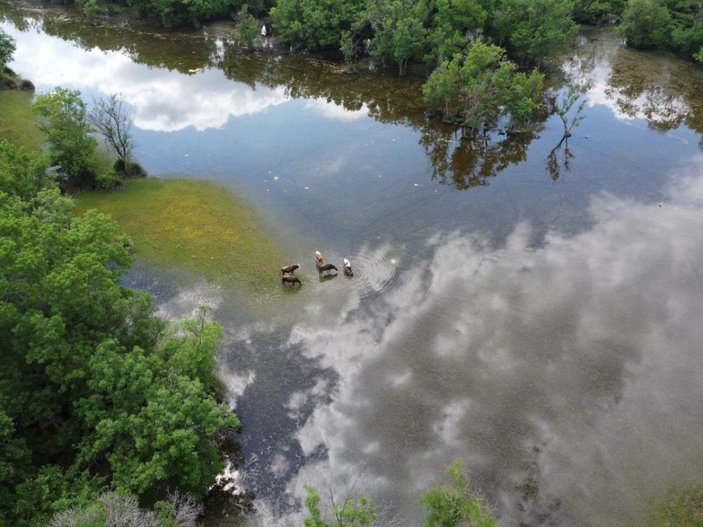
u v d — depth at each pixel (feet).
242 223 169.68
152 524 76.74
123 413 87.10
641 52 291.17
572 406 112.16
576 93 249.55
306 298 140.67
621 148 207.62
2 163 135.74
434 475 100.58
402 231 165.07
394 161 204.13
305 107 247.29
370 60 285.23
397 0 258.37
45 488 83.46
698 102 240.12
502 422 109.40
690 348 124.16
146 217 171.63
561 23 257.75
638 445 104.58
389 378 119.14
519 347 125.29
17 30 332.60
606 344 125.59
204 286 144.77
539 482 98.94
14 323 91.56
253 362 123.54
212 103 250.16
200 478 92.07
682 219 166.50
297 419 111.34
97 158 202.69
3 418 83.56
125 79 270.87
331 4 280.31
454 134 222.28
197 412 88.38
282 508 96.37
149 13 337.52
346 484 99.55
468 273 147.54
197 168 199.72
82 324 100.27
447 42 245.86
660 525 92.12
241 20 302.25
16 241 98.27
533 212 172.55
